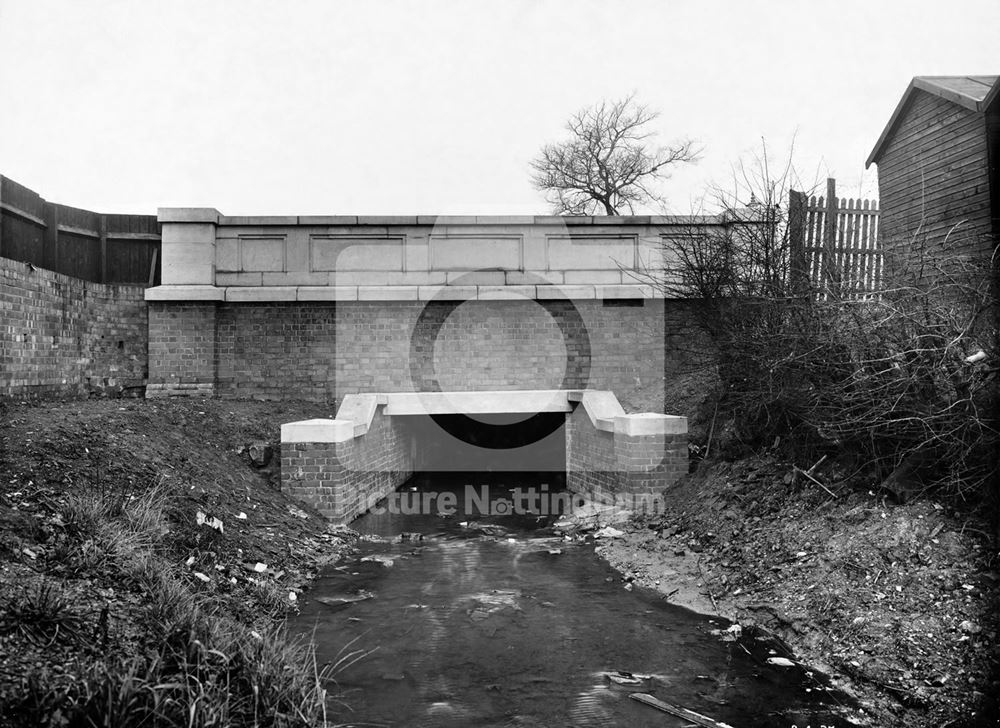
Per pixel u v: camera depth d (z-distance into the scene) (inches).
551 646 214.5
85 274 486.0
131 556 206.4
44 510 216.2
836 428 251.3
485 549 335.9
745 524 283.6
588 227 511.5
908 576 203.0
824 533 241.0
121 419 346.3
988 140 406.3
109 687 134.6
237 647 174.4
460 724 166.1
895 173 496.7
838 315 249.1
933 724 158.6
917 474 229.9
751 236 326.6
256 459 383.2
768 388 293.6
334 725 163.9
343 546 332.2
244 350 493.0
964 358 210.8
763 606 230.4
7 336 362.6
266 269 498.0
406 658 205.5
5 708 127.6
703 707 173.5
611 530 349.7
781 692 180.4
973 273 217.8
